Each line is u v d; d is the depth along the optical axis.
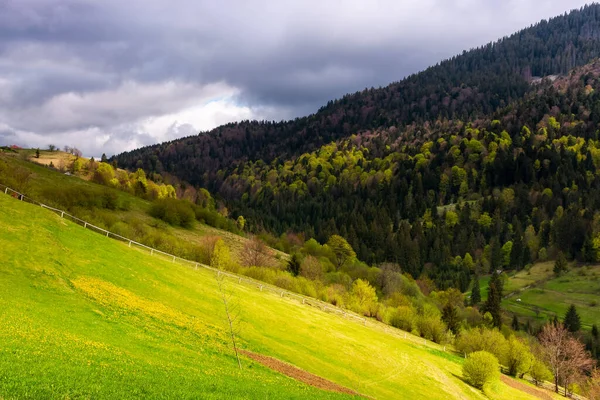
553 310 180.38
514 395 80.31
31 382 22.84
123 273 58.66
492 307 151.62
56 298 42.66
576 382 108.62
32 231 56.28
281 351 56.44
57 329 34.19
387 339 87.06
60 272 49.81
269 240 197.88
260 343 55.94
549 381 111.56
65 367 26.38
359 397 44.62
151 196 199.00
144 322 45.19
